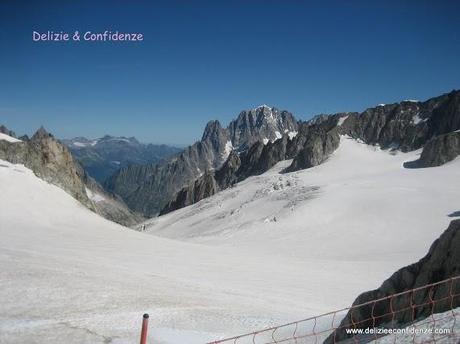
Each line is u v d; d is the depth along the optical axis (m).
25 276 28.69
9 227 56.03
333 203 93.94
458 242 15.59
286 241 77.12
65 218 67.00
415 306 14.74
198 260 48.22
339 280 42.31
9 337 19.42
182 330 22.48
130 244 55.44
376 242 71.12
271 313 27.20
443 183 102.81
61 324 21.41
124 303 25.53
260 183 150.62
